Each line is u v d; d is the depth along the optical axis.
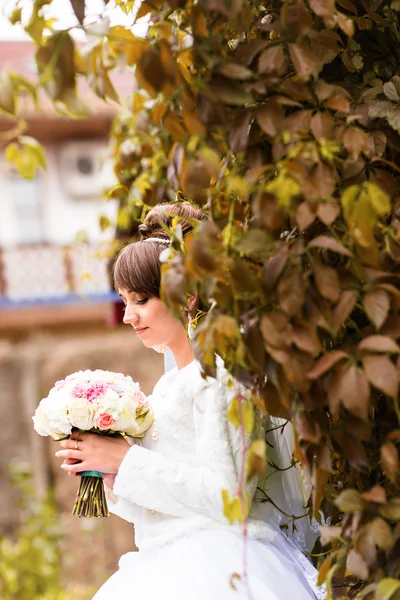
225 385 1.83
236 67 1.38
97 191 9.98
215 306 1.43
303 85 1.46
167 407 1.93
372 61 1.70
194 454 1.89
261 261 1.48
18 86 1.38
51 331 9.13
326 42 1.54
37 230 10.09
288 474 1.95
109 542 6.91
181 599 1.70
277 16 1.56
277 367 1.39
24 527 6.77
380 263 1.42
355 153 1.42
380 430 1.50
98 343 8.38
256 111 1.43
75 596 6.31
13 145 1.42
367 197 1.28
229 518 1.43
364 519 1.40
